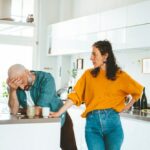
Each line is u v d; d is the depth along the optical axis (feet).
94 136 9.26
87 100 9.50
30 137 9.02
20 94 9.64
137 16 13.39
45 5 21.42
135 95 9.78
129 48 13.96
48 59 21.66
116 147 9.16
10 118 8.89
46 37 21.52
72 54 19.74
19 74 9.07
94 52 9.32
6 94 20.38
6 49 21.30
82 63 19.69
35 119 9.03
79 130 15.71
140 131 11.94
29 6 22.03
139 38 13.29
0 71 21.17
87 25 16.97
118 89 9.32
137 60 15.35
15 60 21.58
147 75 14.73
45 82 9.39
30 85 9.44
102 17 15.75
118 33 14.58
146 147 11.59
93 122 9.30
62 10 21.29
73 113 16.24
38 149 9.16
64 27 19.20
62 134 10.34
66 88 20.71
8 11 15.21
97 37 16.12
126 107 9.93
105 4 18.10
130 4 14.84
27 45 21.72
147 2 12.85
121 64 16.46
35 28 21.81
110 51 9.29
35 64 21.81
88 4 19.67
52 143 9.37
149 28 12.73
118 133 9.25
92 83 9.30
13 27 19.30
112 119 9.23
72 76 20.72
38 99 9.43
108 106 9.20
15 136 8.82
